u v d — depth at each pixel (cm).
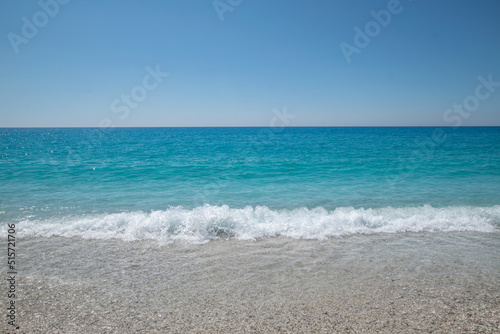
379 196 1087
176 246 614
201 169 1716
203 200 1033
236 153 2712
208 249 599
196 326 346
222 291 433
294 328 339
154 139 5569
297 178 1465
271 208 933
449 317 362
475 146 3412
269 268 513
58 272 495
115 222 721
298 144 3984
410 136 6462
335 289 437
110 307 390
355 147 3391
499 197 1052
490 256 563
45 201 988
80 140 5216
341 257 560
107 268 511
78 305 395
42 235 665
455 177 1468
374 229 714
